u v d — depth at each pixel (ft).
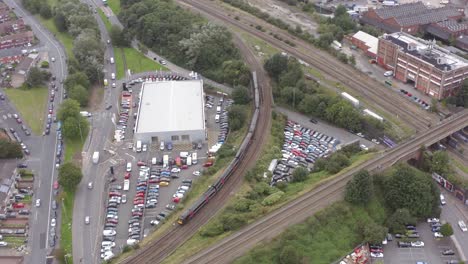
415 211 614.75
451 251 577.84
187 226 587.27
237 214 586.86
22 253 578.66
